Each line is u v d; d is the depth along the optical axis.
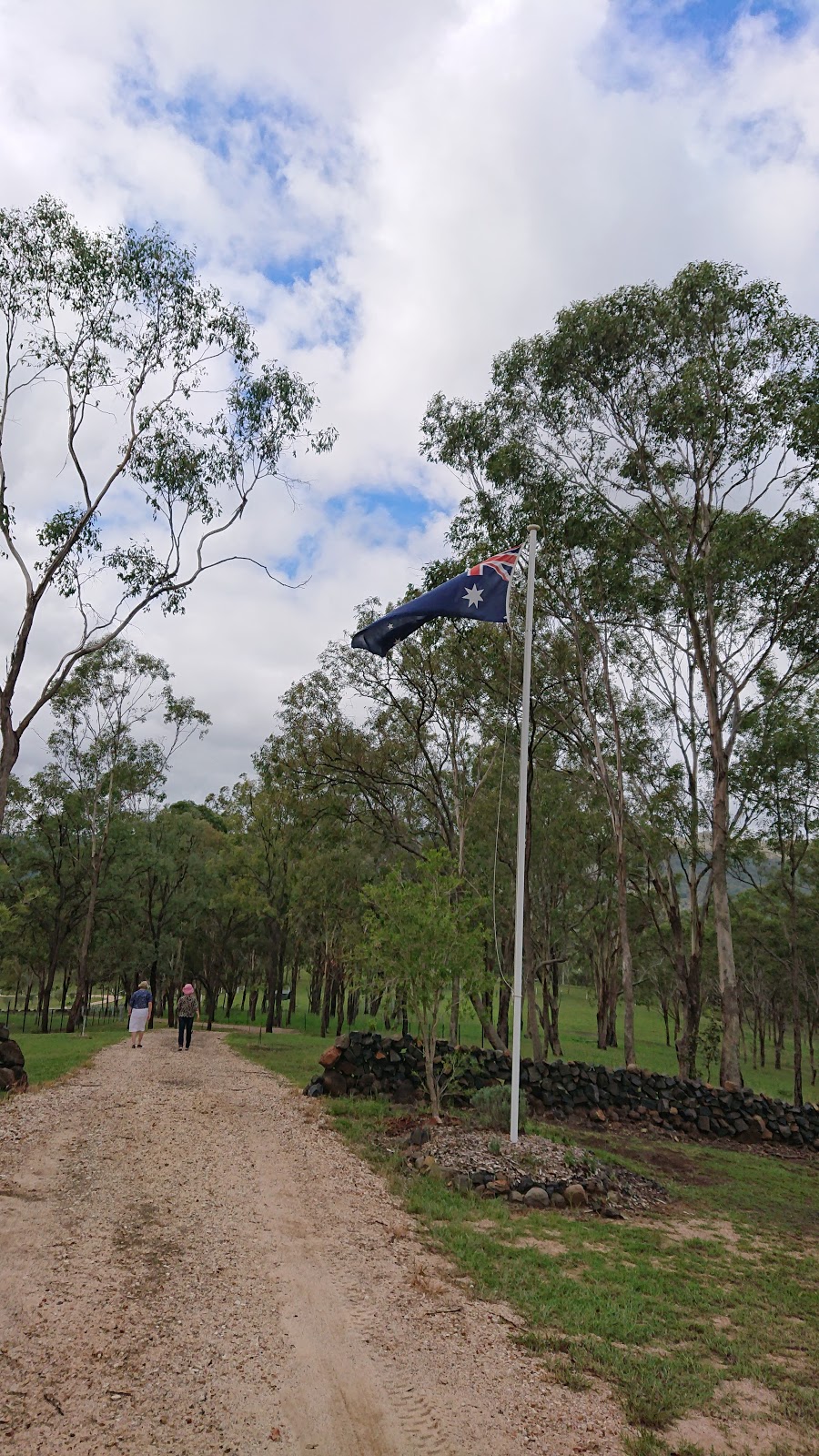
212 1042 27.38
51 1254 6.29
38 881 42.12
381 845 33.09
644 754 28.38
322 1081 14.55
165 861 42.47
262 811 34.84
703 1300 6.87
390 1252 7.13
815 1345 6.15
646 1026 64.38
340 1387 4.75
